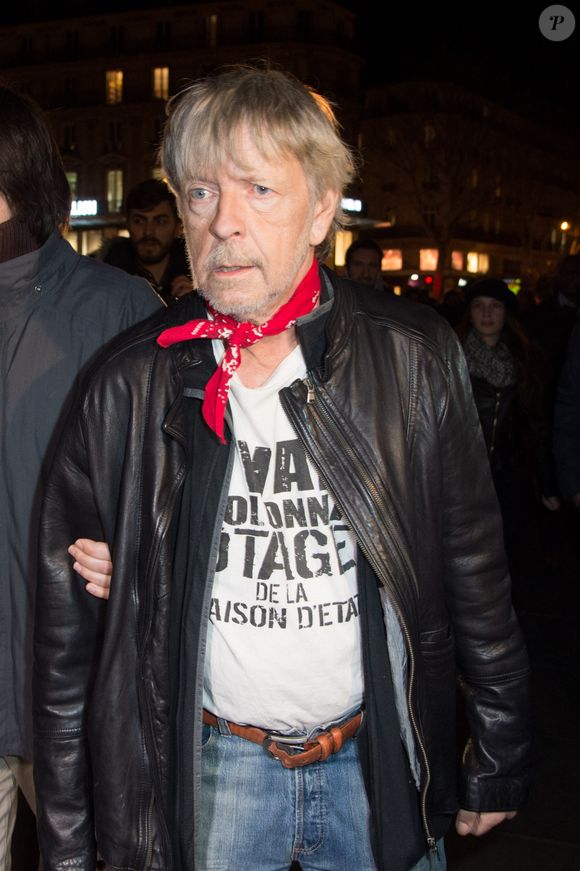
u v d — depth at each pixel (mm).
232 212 1426
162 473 1584
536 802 3428
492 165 56812
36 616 1728
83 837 1708
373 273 6164
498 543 1690
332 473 1535
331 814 1708
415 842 1659
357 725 1689
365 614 1608
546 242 67250
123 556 1594
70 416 1661
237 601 1603
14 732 2102
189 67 50844
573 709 4180
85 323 2039
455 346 1649
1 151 1921
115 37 52375
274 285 1468
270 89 1423
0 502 2047
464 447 1637
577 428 4137
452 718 1704
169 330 1550
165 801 1617
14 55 54625
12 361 2014
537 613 5406
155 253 4215
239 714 1654
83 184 53188
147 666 1594
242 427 1581
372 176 53188
